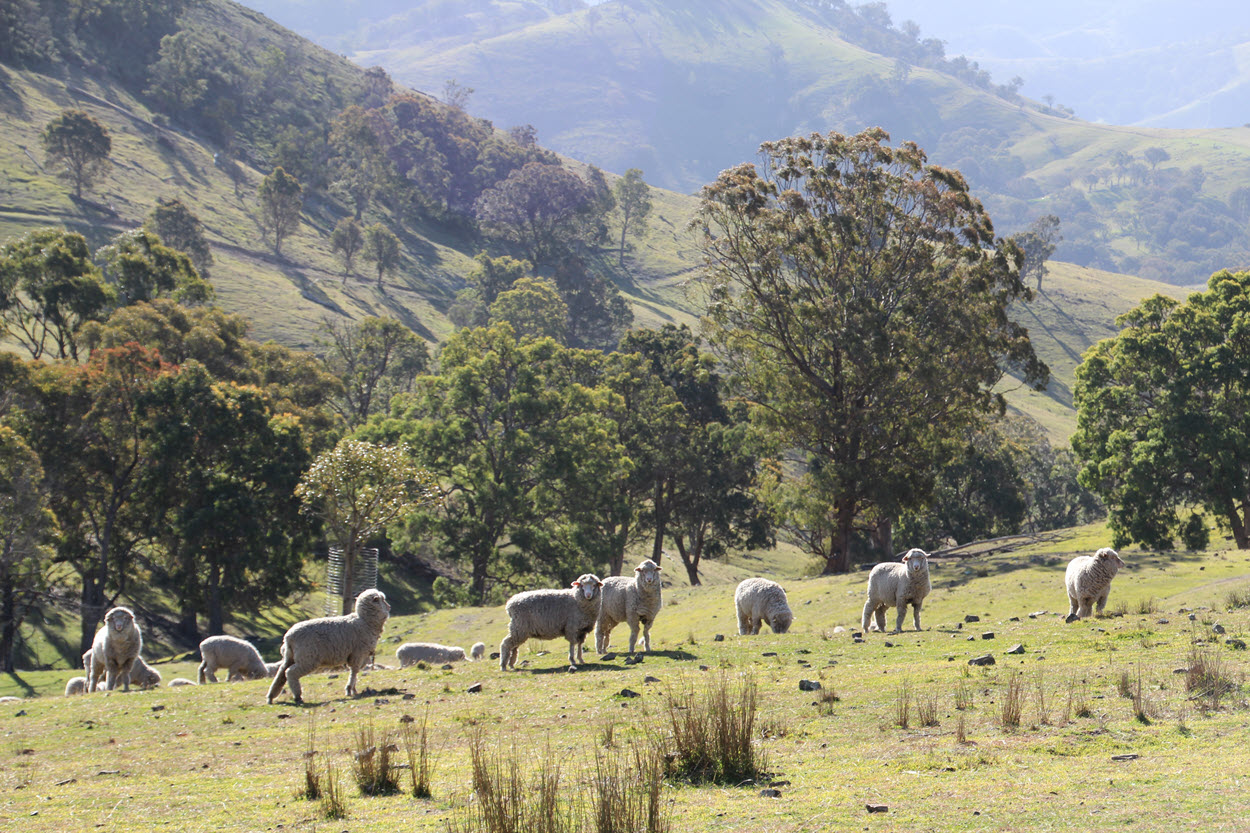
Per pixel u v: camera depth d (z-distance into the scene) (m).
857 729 10.38
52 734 13.72
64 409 51.16
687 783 8.65
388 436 58.25
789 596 35.50
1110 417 57.75
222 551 48.84
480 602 54.19
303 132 178.38
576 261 155.12
